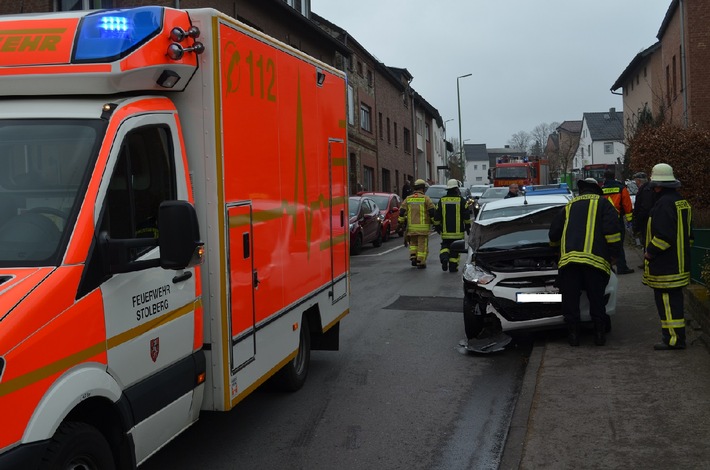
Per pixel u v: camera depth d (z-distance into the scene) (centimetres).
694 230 947
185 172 457
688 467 455
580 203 786
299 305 632
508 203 995
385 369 772
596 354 746
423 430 581
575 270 776
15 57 396
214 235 465
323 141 707
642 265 1319
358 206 2112
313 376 745
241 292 498
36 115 390
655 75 3675
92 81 394
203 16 463
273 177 565
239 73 501
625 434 517
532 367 722
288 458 524
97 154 374
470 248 935
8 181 374
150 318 405
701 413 548
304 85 648
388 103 4269
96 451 352
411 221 1617
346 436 569
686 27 2755
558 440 514
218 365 471
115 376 373
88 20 405
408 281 1418
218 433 580
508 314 816
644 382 635
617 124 8562
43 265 342
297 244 625
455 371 759
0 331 301
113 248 366
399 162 4559
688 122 2592
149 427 404
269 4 2298
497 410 630
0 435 295
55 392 325
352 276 1533
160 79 429
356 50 3516
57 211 361
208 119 464
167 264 372
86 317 349
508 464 483
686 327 822
